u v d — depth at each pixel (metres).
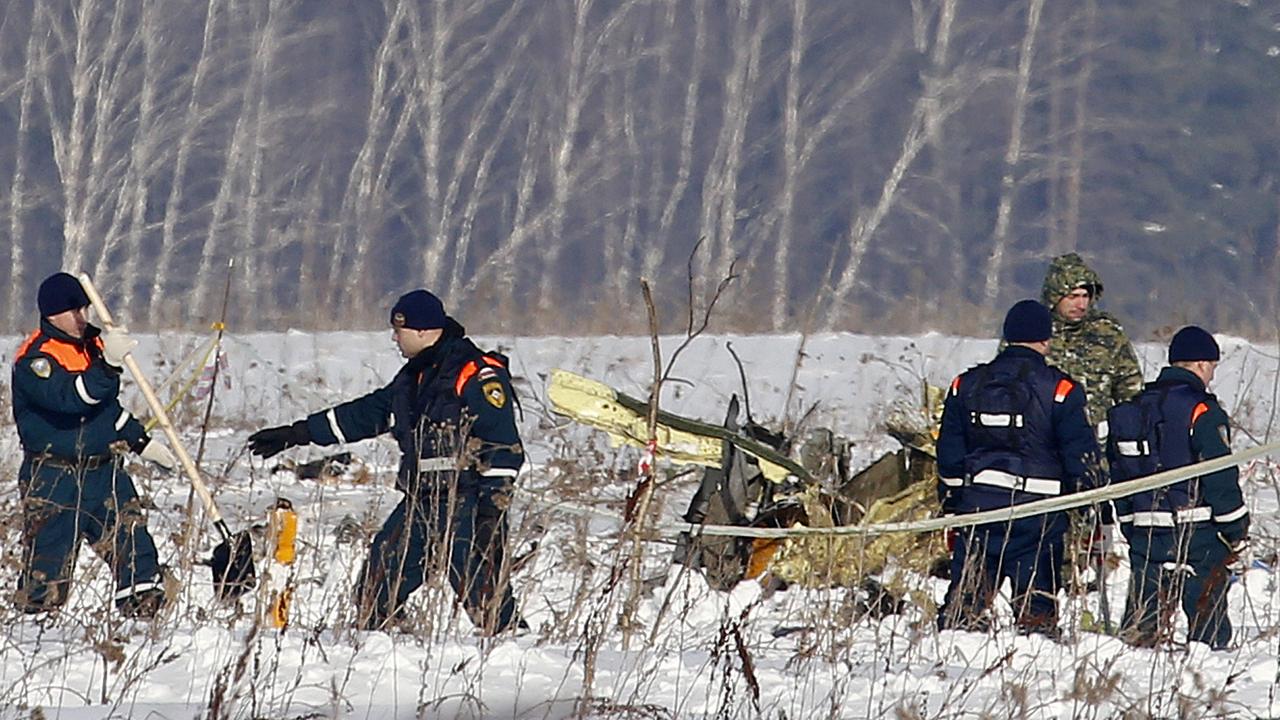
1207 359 29.92
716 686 22.77
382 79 153.25
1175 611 26.95
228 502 38.59
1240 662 25.34
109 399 28.66
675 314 96.12
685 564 30.50
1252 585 32.69
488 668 23.28
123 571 28.20
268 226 151.25
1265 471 40.16
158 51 153.25
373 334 73.19
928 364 65.06
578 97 153.12
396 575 27.56
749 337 73.56
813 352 68.62
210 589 29.80
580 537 30.14
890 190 146.50
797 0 155.38
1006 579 30.03
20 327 82.44
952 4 154.12
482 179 152.38
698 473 38.38
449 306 143.62
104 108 142.88
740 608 29.06
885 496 33.34
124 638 23.42
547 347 67.81
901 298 149.62
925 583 29.77
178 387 51.12
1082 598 29.27
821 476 33.59
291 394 56.78
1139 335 95.75
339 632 25.95
